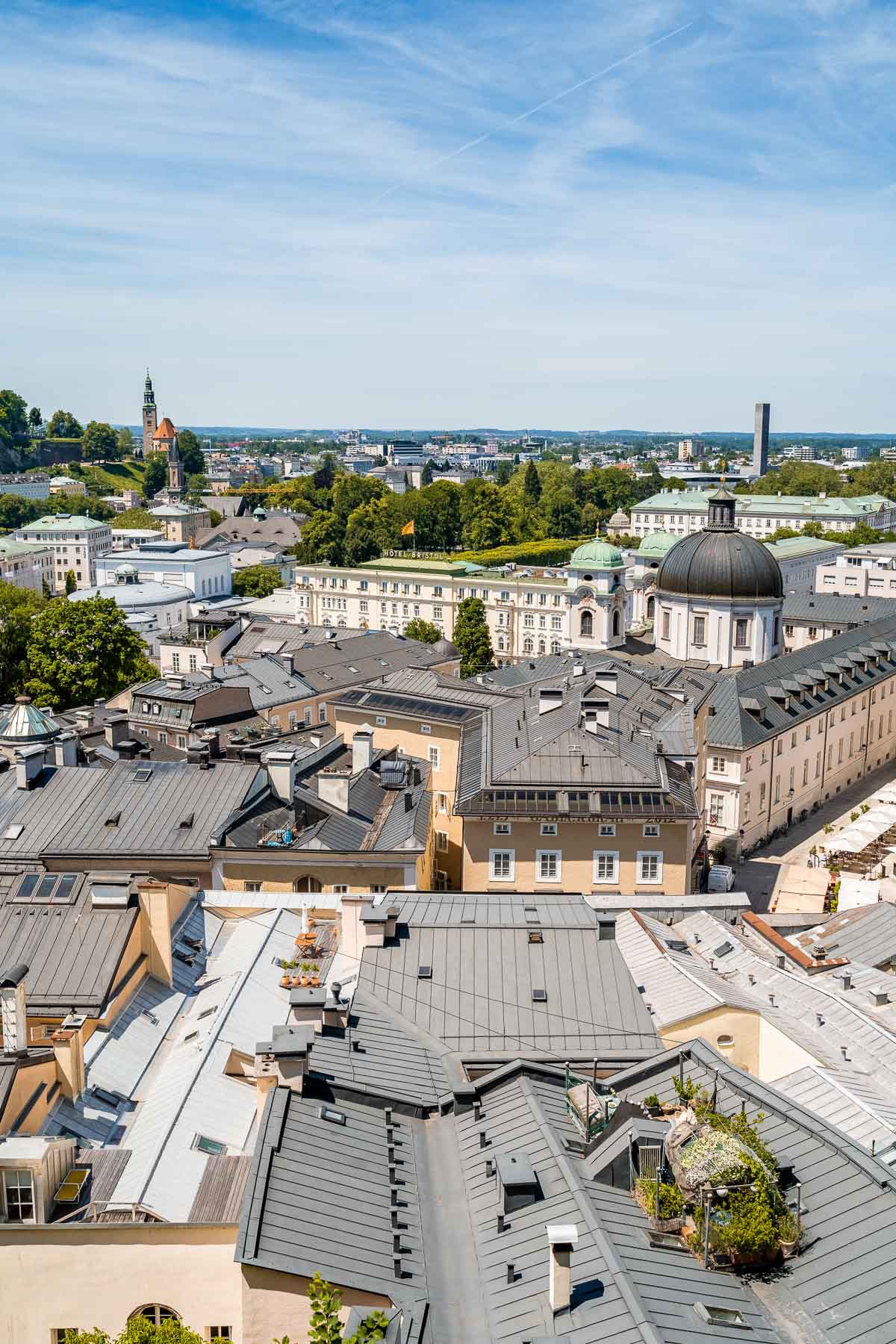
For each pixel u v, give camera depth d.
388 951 63.12
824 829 152.88
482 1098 51.75
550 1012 59.09
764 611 164.75
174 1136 49.69
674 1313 37.25
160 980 65.50
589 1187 43.19
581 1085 50.97
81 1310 44.59
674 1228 41.16
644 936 70.94
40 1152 45.28
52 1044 53.62
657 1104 47.28
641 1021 58.84
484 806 98.38
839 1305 38.34
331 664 177.75
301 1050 48.84
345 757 111.38
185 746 144.50
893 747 187.38
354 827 90.50
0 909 65.31
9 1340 44.72
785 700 150.00
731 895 82.38
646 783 99.31
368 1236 42.75
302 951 67.38
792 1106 47.38
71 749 103.69
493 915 67.19
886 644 185.00
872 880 109.25
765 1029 59.19
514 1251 41.34
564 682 128.12
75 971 60.94
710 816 140.38
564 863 98.88
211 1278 44.38
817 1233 41.38
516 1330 37.44
